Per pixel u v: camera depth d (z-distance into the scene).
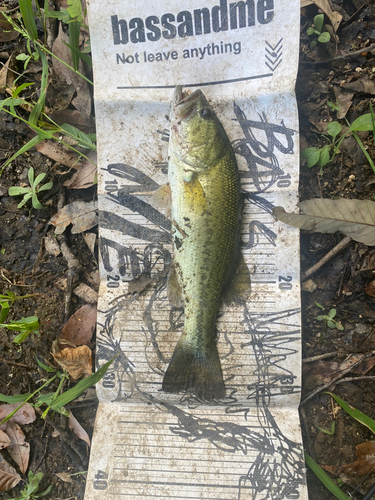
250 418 0.39
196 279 0.37
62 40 0.40
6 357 0.43
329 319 0.41
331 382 0.40
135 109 0.40
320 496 0.39
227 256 0.38
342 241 0.41
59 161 0.43
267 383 0.39
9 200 0.44
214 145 0.37
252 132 0.39
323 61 0.42
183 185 0.37
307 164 0.41
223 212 0.37
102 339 0.41
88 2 0.39
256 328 0.40
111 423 0.40
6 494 0.41
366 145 0.42
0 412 0.42
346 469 0.39
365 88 0.42
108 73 0.40
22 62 0.44
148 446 0.39
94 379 0.37
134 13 0.39
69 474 0.41
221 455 0.38
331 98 0.42
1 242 0.44
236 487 0.38
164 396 0.40
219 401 0.39
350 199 0.38
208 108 0.37
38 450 0.42
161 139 0.40
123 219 0.41
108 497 0.38
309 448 0.40
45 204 0.44
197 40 0.39
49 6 0.44
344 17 0.42
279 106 0.39
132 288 0.41
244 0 0.38
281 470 0.38
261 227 0.40
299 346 0.39
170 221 0.40
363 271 0.41
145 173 0.41
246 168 0.40
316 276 0.42
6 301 0.39
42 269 0.44
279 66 0.39
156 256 0.41
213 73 0.39
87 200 0.44
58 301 0.43
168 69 0.40
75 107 0.43
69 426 0.41
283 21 0.38
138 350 0.40
